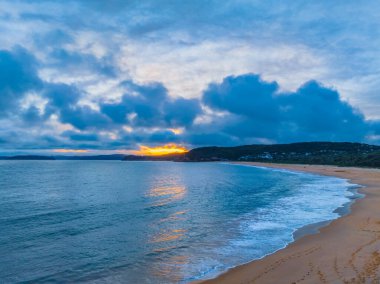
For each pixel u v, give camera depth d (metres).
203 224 21.20
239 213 25.14
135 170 106.94
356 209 24.86
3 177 67.19
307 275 11.09
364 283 9.68
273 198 34.06
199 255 14.61
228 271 12.38
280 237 17.33
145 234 18.75
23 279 12.35
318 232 17.88
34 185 49.94
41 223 22.09
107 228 20.41
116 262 13.99
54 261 14.29
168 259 14.19
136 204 30.34
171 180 61.62
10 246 16.62
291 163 154.62
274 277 11.25
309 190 41.44
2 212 26.34
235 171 99.75
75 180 60.34
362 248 13.94
